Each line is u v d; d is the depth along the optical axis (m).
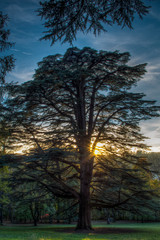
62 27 6.81
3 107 16.44
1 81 7.86
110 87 20.95
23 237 12.41
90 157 18.80
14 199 19.28
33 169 18.39
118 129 20.25
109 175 19.78
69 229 20.14
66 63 19.69
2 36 7.09
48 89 17.41
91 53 18.77
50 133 16.91
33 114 19.94
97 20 6.65
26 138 18.02
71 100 19.61
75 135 17.86
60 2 6.10
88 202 19.56
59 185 20.95
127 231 18.19
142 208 19.27
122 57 18.66
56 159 18.16
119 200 19.83
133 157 19.64
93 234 15.44
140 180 18.75
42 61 19.70
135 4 6.07
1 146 19.95
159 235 14.87
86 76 18.17
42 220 48.16
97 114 20.89
